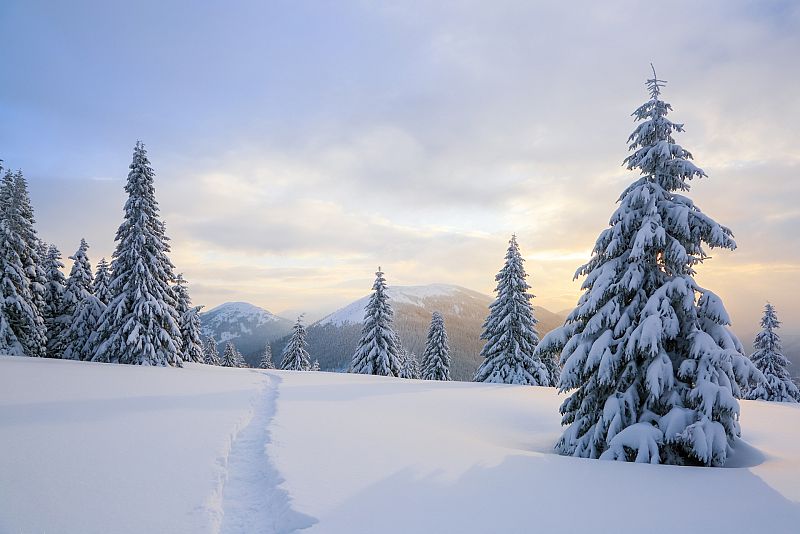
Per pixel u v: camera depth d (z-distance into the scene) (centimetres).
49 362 2239
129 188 2948
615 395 1038
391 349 4181
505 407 1722
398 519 490
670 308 1004
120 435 811
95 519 462
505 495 597
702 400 923
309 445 805
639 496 618
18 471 595
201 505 512
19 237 3038
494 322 3356
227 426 929
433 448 867
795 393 3400
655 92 1160
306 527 459
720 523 519
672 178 1134
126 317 2778
